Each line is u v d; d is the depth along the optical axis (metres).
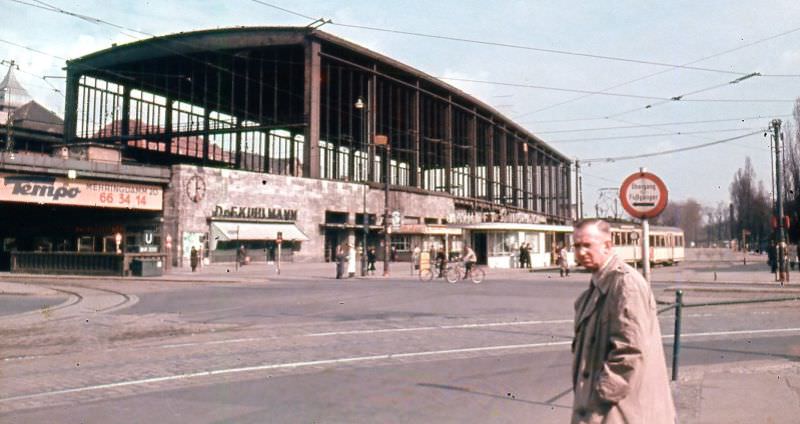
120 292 21.88
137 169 39.91
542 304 17.84
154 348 10.16
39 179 36.12
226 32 53.78
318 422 5.81
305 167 50.91
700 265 56.41
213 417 6.00
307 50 51.25
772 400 6.27
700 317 14.82
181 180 41.19
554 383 7.52
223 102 71.62
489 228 41.78
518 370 8.34
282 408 6.34
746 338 11.25
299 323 13.46
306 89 51.16
